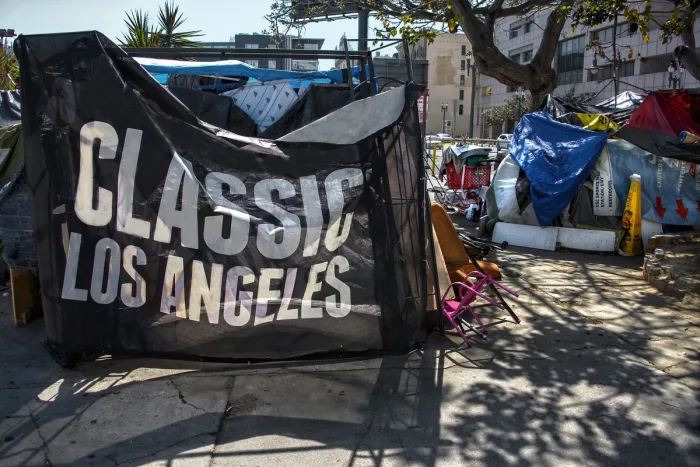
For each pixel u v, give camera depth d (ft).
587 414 12.60
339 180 14.44
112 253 13.53
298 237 14.16
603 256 29.45
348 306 14.62
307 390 13.58
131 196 13.46
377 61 27.91
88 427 11.68
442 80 197.67
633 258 28.94
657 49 96.94
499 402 13.10
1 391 13.12
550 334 17.54
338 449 11.09
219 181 13.78
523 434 11.75
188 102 22.24
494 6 34.71
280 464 10.55
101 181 13.41
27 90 13.17
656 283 22.91
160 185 13.50
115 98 13.24
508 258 28.63
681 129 29.04
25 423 11.78
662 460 10.93
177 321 13.79
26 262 16.89
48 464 10.42
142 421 11.97
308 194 14.24
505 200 32.78
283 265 14.11
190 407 12.62
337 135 14.44
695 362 15.44
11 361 14.78
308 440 11.39
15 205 16.62
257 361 14.39
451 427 11.99
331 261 14.44
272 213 14.02
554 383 14.12
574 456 11.00
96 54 13.12
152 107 13.44
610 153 31.14
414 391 13.62
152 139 13.43
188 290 13.74
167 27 44.62
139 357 13.96
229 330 13.97
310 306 14.34
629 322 18.70
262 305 14.06
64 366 14.14
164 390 13.39
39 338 16.44
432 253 16.57
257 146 13.97
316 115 21.79
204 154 13.67
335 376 14.38
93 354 13.98
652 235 30.12
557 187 30.58
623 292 22.26
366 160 14.65
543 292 22.21
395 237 15.02
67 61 13.16
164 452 10.85
